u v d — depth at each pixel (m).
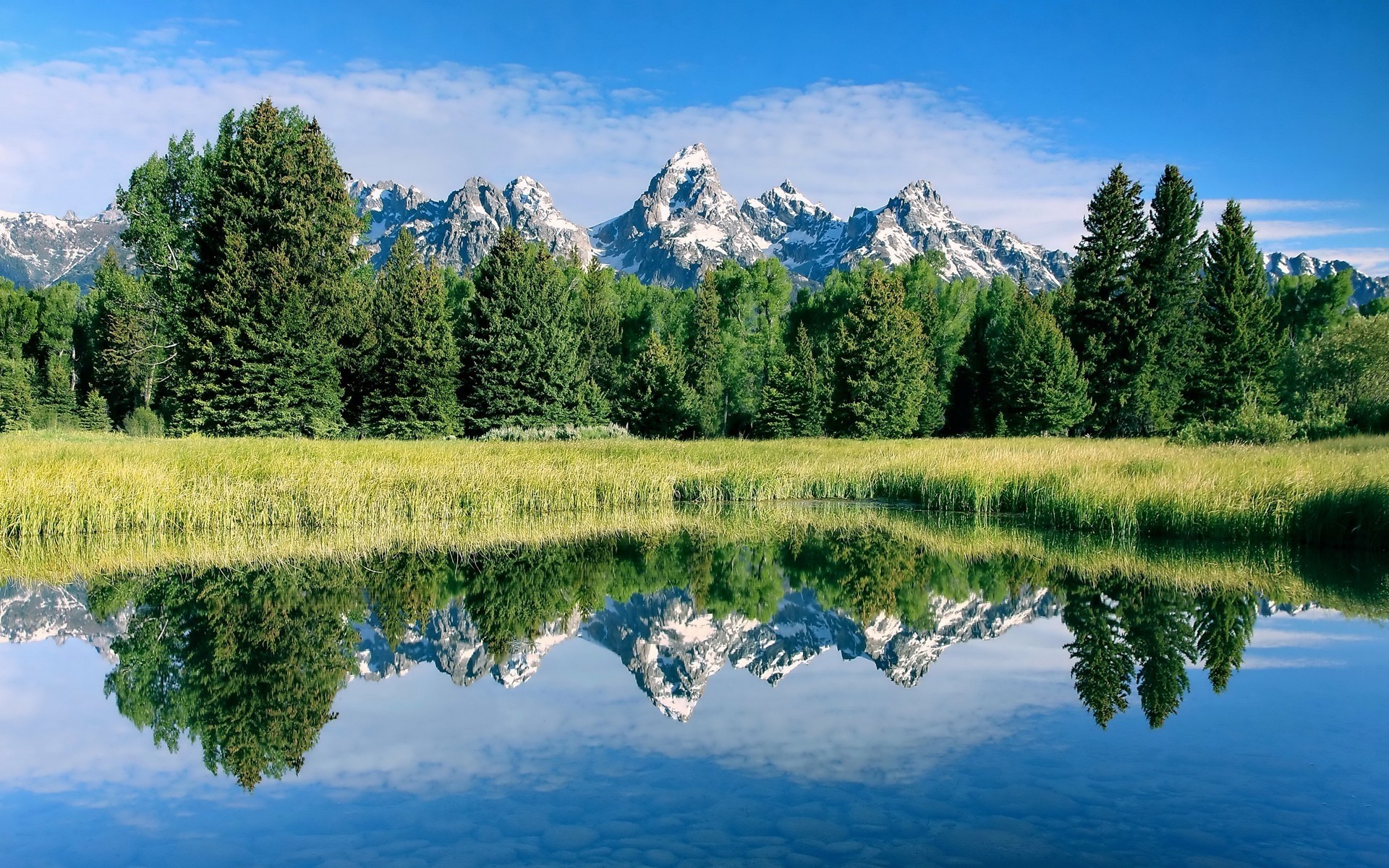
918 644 9.59
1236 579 12.86
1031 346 46.69
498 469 21.44
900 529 18.83
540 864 4.68
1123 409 46.25
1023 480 21.17
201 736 6.95
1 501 15.55
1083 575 13.34
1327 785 5.73
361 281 46.41
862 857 4.74
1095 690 7.89
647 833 5.07
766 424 51.47
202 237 37.78
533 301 45.38
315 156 39.31
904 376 49.91
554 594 12.47
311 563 14.35
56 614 10.95
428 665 8.94
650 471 23.64
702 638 10.05
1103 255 47.50
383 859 4.78
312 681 8.38
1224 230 45.62
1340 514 15.49
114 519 16.69
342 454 22.70
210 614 11.03
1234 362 44.97
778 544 16.88
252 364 36.12
